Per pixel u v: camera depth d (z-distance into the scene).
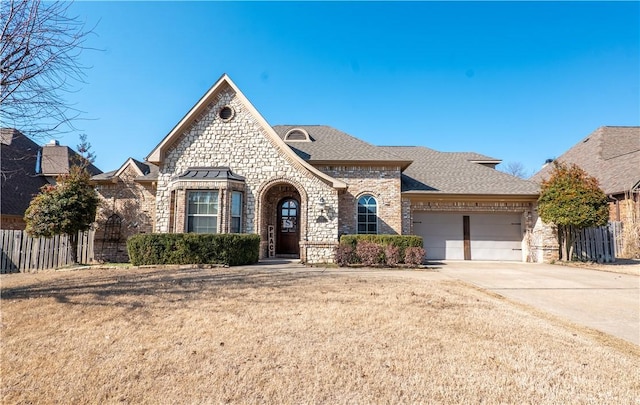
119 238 18.20
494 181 18.95
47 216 14.00
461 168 20.67
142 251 12.99
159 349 4.79
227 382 3.90
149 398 3.62
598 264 15.23
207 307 6.72
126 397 3.65
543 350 4.80
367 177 17.95
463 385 3.82
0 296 7.78
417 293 8.16
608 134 27.14
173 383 3.90
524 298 8.21
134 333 5.38
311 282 9.38
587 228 16.25
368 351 4.69
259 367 4.23
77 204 14.65
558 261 16.02
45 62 6.08
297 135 20.09
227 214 14.62
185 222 14.58
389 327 5.64
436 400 3.54
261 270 11.96
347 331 5.44
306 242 15.05
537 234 17.34
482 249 18.38
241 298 7.42
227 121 16.09
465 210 18.31
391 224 17.56
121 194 18.64
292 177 15.72
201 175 15.00
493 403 3.49
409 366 4.25
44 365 4.38
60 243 15.23
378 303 7.13
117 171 19.05
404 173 20.20
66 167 24.92
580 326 6.07
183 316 6.16
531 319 6.24
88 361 4.46
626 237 18.14
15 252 13.99
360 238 14.65
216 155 15.90
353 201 17.77
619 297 8.36
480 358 4.50
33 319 6.12
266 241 16.73
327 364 4.30
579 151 28.23
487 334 5.39
